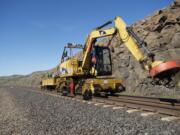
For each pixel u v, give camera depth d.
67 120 10.62
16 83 113.69
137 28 24.61
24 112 13.82
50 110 13.80
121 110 12.11
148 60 11.37
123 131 8.23
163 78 10.41
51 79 30.41
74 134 8.43
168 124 8.73
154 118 9.88
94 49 18.80
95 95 18.62
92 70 19.52
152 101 13.19
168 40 20.44
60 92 25.36
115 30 15.42
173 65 9.96
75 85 21.73
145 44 12.03
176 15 20.55
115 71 25.42
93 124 9.48
